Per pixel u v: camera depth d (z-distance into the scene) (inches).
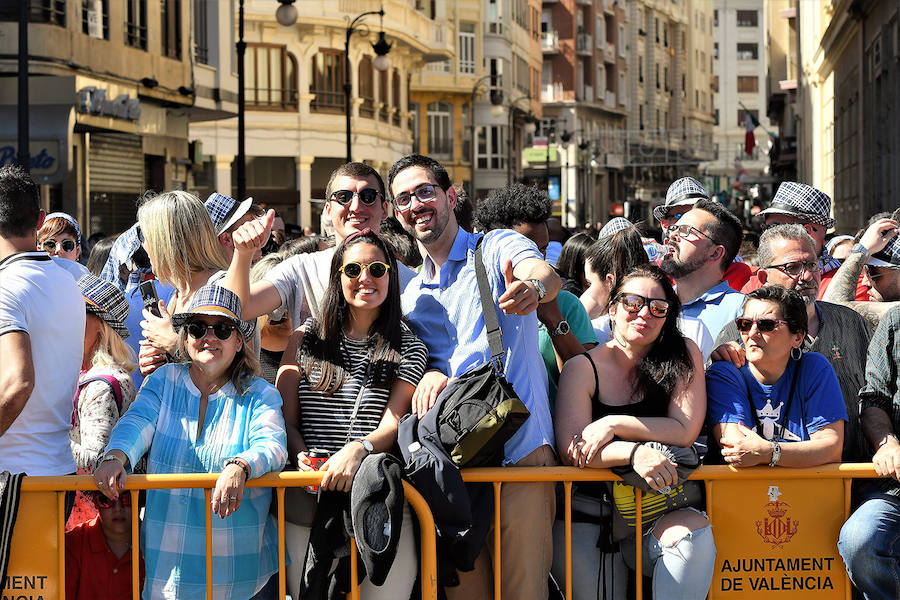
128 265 254.8
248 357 179.3
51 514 170.2
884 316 193.2
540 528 177.3
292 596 181.0
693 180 318.3
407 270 215.5
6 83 782.5
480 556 182.2
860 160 1033.5
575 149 2669.8
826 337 214.7
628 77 3661.4
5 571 167.9
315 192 1684.3
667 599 174.4
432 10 1984.5
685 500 178.7
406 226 191.5
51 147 762.2
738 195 3705.7
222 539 171.5
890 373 190.2
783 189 307.9
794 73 2384.4
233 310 177.3
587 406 181.9
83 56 825.5
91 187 921.5
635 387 182.1
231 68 1131.9
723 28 5093.5
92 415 187.0
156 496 173.3
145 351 200.4
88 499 182.2
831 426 181.8
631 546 181.9
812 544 178.9
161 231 205.3
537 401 182.2
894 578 176.4
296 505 178.4
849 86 1143.0
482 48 2352.4
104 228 944.9
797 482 178.7
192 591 171.6
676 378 180.7
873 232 258.1
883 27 889.5
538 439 179.6
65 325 179.9
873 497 180.1
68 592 178.4
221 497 164.1
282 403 182.9
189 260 206.7
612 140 3430.1
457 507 168.2
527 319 184.5
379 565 163.3
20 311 174.1
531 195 287.0
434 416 172.7
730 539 177.9
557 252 393.4
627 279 182.9
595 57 3245.6
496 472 173.2
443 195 189.8
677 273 240.7
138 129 941.2
